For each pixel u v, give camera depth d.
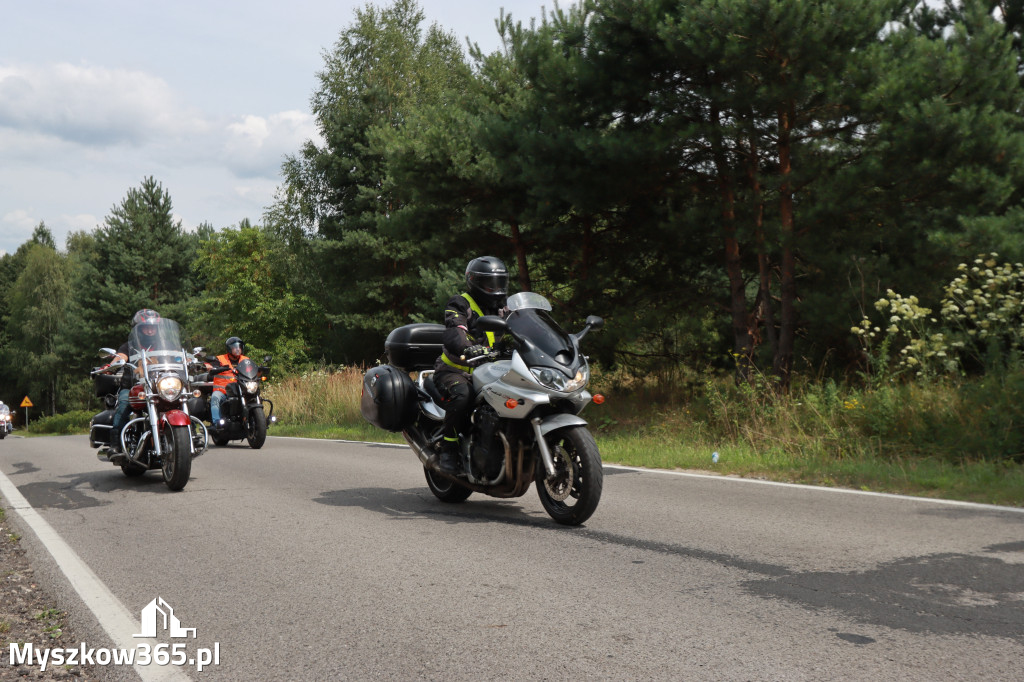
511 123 13.72
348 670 3.38
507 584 4.56
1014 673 3.19
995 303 10.05
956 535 5.56
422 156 15.33
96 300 59.56
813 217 11.68
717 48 11.09
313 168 38.41
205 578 4.86
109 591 4.64
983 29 11.32
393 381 7.21
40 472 10.77
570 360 6.10
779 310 14.94
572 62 12.68
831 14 10.70
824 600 4.16
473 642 3.66
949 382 10.16
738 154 12.80
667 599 4.23
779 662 3.34
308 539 5.86
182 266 61.62
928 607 4.02
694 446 11.05
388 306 36.22
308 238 38.44
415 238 17.12
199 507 7.37
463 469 6.77
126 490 8.59
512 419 6.25
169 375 8.38
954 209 11.44
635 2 11.77
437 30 41.25
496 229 16.95
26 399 63.94
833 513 6.43
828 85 11.09
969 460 8.60
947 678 3.15
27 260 82.06
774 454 9.76
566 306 15.89
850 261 11.94
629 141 12.02
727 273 15.52
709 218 12.71
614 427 13.95
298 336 38.91
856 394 10.71
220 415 13.52
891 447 9.48
